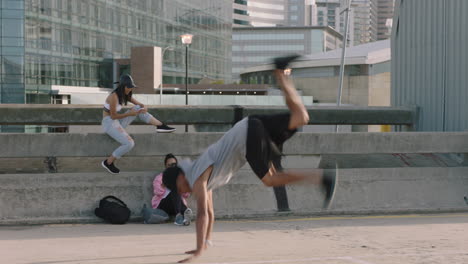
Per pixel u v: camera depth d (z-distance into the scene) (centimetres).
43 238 742
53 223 859
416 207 968
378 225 849
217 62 9112
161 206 872
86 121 1164
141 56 6512
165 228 824
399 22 1387
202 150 917
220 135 922
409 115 1289
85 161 1065
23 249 657
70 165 1035
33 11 4934
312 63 6512
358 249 650
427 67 1259
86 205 879
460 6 1143
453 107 1163
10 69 4772
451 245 677
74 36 5619
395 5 1410
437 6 1220
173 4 7706
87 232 789
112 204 859
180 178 553
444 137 986
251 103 5538
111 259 583
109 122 877
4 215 856
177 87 6988
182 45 7944
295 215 932
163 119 1207
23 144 870
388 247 665
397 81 1408
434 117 1230
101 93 5334
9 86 4769
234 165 530
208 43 8775
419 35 1293
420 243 695
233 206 920
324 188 508
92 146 888
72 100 5231
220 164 525
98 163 1055
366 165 1125
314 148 948
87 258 591
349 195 959
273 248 657
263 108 1230
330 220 897
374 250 642
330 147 953
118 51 6475
